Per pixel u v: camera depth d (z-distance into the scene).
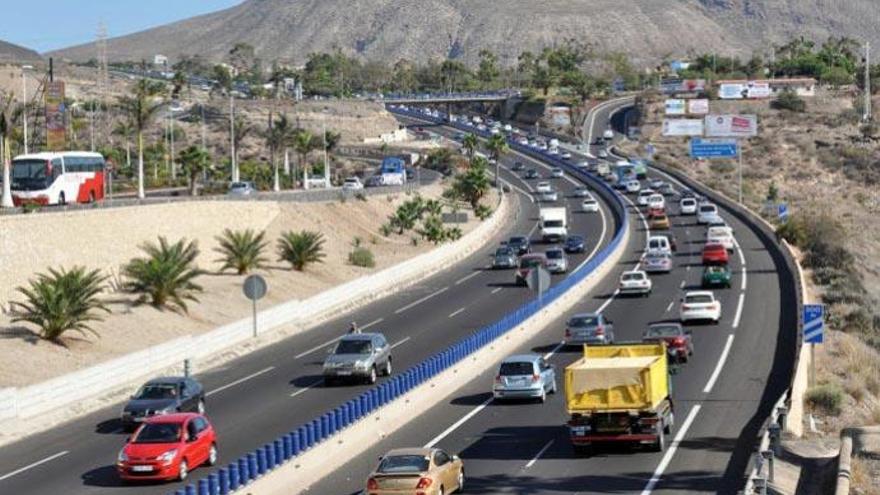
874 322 88.75
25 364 61.16
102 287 72.44
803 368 58.28
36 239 76.44
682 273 102.69
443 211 153.25
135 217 90.38
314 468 40.66
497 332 67.88
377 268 109.94
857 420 56.22
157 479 39.72
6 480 41.19
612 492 37.41
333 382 60.09
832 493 40.62
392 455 36.31
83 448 46.56
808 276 104.38
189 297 79.06
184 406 50.09
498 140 199.50
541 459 42.72
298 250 99.56
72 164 98.44
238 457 43.84
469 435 47.66
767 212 160.88
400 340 73.88
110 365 59.38
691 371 60.88
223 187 148.62
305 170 178.62
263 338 75.25
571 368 43.03
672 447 44.09
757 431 46.75
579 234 140.00
